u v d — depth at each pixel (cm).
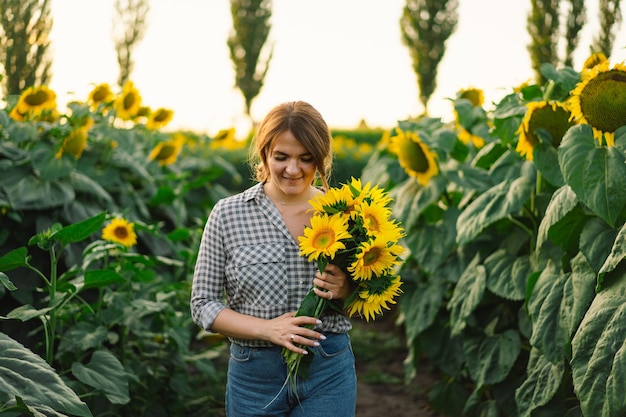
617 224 290
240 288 242
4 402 229
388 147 520
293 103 239
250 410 246
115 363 318
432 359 426
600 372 243
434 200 416
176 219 533
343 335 248
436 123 462
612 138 295
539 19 1255
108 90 525
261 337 233
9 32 732
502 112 365
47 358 312
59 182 414
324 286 232
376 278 232
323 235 230
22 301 372
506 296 348
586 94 291
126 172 517
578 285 292
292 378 239
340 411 245
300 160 234
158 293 400
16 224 395
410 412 461
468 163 470
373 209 231
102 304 371
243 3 2519
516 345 360
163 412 387
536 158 327
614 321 249
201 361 419
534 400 313
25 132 425
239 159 1012
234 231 243
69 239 315
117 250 366
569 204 290
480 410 379
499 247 389
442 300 440
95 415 346
